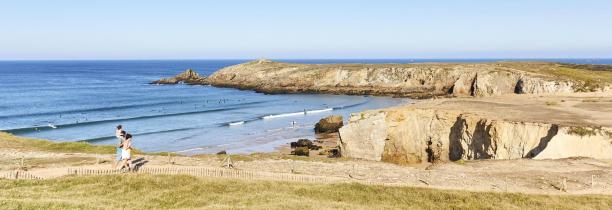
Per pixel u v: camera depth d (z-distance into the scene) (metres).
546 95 83.00
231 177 30.28
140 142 75.62
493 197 26.64
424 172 35.81
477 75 129.88
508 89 121.25
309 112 113.69
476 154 51.91
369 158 59.72
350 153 60.88
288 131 87.62
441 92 139.38
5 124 92.50
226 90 174.00
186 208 21.19
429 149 58.59
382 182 31.52
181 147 72.31
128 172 29.16
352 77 160.38
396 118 59.94
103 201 21.55
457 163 39.38
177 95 156.88
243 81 185.62
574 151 43.34
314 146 71.06
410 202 25.23
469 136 53.22
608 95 83.00
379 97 143.25
